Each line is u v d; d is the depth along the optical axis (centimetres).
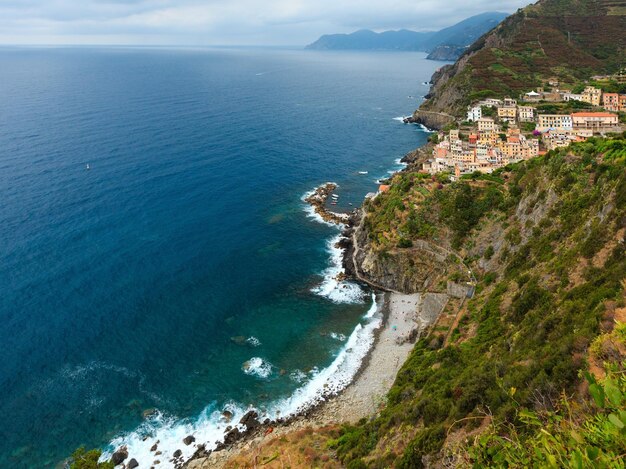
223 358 8012
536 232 7844
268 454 5934
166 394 7206
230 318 9031
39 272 9612
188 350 8131
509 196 9925
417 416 5175
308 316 9231
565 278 5869
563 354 3844
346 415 6800
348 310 9462
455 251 9806
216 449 6319
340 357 8094
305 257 11350
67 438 6372
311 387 7419
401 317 9088
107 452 6228
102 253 10550
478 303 7838
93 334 8231
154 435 6512
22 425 6494
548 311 5441
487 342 6241
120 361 7744
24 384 7119
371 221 11769
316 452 5794
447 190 11044
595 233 5909
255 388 7400
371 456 5094
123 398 7062
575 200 7375
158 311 9006
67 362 7600
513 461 1071
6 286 9081
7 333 7988
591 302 4550
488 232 9556
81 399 6975
